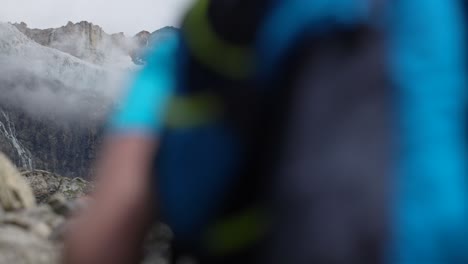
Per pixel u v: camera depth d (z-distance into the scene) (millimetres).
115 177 1450
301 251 1187
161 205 1473
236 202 1448
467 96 1406
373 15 1362
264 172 1394
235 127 1455
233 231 1425
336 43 1337
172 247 1555
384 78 1331
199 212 1467
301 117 1299
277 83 1379
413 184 1316
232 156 1451
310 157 1251
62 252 1456
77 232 1429
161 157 1480
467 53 1451
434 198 1315
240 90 1448
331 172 1223
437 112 1374
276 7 1411
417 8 1449
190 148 1460
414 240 1292
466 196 1332
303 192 1220
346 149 1246
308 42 1348
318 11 1339
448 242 1309
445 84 1400
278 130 1370
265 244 1265
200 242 1479
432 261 1301
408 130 1346
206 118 1470
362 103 1293
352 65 1322
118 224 1420
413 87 1386
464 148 1368
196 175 1462
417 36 1434
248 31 1451
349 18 1334
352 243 1179
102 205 1434
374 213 1199
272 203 1269
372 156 1244
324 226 1188
